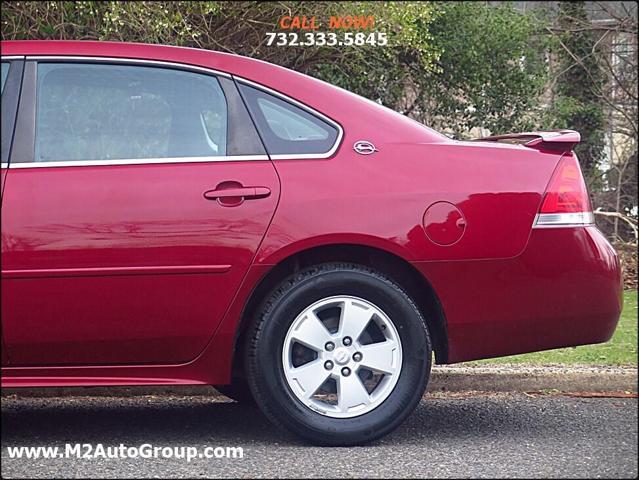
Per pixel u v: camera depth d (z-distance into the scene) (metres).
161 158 4.36
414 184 4.43
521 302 4.47
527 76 12.41
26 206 4.19
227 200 4.29
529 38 13.00
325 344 4.36
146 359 4.31
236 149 4.41
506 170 4.53
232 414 5.30
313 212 4.32
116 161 4.32
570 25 13.26
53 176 4.25
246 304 4.30
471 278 4.43
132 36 9.16
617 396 5.83
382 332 4.43
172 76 4.49
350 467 4.12
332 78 11.17
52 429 4.90
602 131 13.50
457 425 5.01
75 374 4.29
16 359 4.23
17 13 9.02
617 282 4.61
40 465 4.17
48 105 4.36
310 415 4.37
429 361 4.42
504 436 4.77
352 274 4.36
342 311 4.37
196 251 4.25
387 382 4.41
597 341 4.59
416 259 4.37
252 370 4.34
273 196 4.32
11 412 5.35
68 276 4.18
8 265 4.15
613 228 13.16
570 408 5.48
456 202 4.43
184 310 4.26
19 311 4.17
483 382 5.89
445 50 11.78
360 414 4.40
